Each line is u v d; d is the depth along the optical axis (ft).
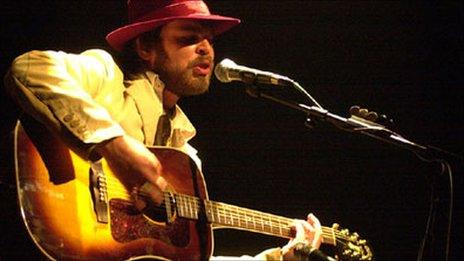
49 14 44.34
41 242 25.26
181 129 33.24
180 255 29.27
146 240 28.32
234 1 50.67
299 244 31.30
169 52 31.73
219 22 34.22
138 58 32.42
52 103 26.17
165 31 31.83
